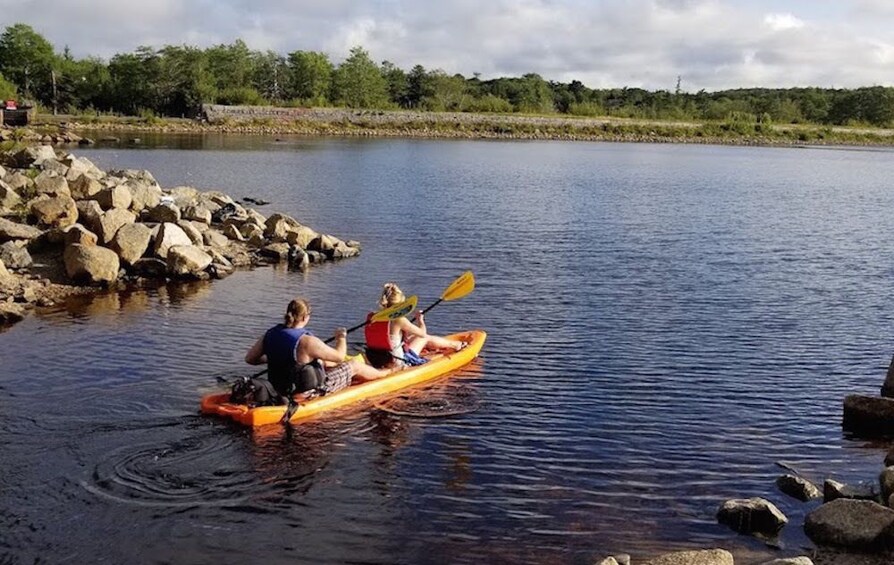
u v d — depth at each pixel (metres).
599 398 9.52
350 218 23.47
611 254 18.98
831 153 77.00
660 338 12.04
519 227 22.81
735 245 20.81
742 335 12.31
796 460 7.98
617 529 6.63
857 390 10.01
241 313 12.71
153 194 18.77
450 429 8.53
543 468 7.69
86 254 13.97
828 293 15.33
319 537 6.44
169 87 82.81
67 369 9.88
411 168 41.09
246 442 8.05
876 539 6.31
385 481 7.38
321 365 8.92
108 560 6.04
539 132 87.25
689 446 8.24
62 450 7.71
